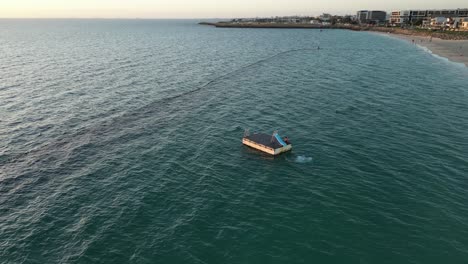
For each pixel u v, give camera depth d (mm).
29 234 27844
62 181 36281
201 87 76938
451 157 41219
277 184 35625
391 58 125562
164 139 47656
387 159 40906
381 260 24922
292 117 56344
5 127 51031
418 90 74375
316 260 24969
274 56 129000
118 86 76062
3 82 76688
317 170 38531
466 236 27359
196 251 25797
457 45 168375
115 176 37312
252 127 51969
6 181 36125
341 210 30969
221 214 30438
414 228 28375
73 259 25016
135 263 24594
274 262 24781
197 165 39906
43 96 67000
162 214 30406
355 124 52719
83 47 150875
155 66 101812
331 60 120125
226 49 151125
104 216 30141
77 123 53500
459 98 67750
